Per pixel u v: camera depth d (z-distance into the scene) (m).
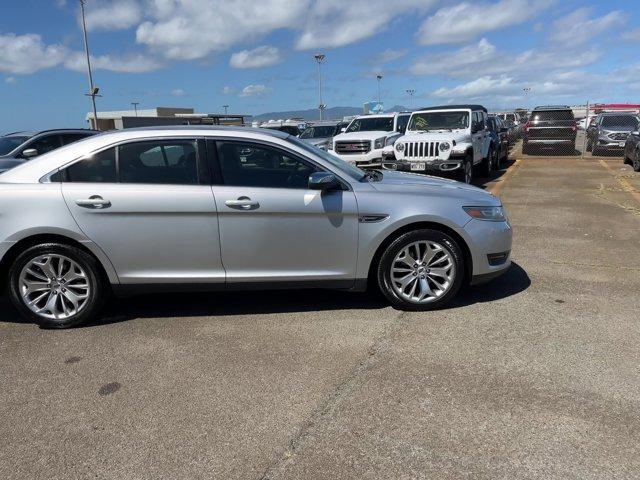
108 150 4.46
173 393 3.46
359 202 4.50
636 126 20.25
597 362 3.71
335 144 14.81
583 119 43.09
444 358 3.83
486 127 14.90
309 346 4.09
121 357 4.00
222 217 4.41
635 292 5.12
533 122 21.55
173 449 2.89
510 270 5.91
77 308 4.53
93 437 3.02
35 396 3.47
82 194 4.35
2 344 4.28
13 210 4.33
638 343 4.00
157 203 4.36
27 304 4.49
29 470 2.75
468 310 4.73
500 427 3.00
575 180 13.80
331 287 4.66
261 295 5.28
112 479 2.67
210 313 4.83
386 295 4.69
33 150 9.22
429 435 2.95
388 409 3.21
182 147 4.48
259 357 3.93
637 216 8.83
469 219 4.64
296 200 4.43
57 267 4.50
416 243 4.62
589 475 2.60
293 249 4.52
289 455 2.81
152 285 4.53
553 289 5.24
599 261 6.23
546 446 2.82
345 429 3.02
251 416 3.18
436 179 5.37
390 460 2.75
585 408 3.16
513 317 4.55
